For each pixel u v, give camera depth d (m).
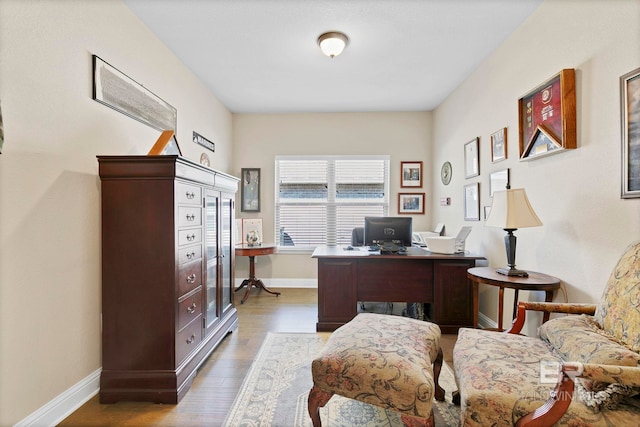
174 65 2.97
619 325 1.26
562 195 2.04
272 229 4.78
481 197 3.17
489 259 3.00
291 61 3.11
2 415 1.43
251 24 2.49
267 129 4.77
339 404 1.83
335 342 1.59
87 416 1.73
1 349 1.42
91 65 1.93
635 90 1.53
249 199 4.77
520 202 2.14
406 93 3.98
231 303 3.01
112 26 2.11
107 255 1.89
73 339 1.78
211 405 1.83
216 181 2.56
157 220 1.88
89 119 1.91
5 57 1.43
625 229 1.60
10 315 1.46
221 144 4.29
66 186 1.75
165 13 2.35
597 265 1.77
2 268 1.43
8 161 1.44
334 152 4.77
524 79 2.44
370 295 3.03
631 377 0.98
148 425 1.66
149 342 1.88
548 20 2.16
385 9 2.30
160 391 1.84
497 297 2.87
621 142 1.60
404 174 4.73
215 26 2.52
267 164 4.78
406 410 1.31
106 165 1.88
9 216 1.45
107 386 1.86
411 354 1.46
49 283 1.65
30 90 1.54
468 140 3.47
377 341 1.55
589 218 1.83
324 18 2.41
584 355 1.19
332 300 2.99
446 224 4.15
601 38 1.74
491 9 2.30
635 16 1.55
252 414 1.74
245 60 3.09
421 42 2.76
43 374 1.61
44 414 1.61
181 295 1.96
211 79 3.54
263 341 2.73
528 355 1.40
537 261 2.31
